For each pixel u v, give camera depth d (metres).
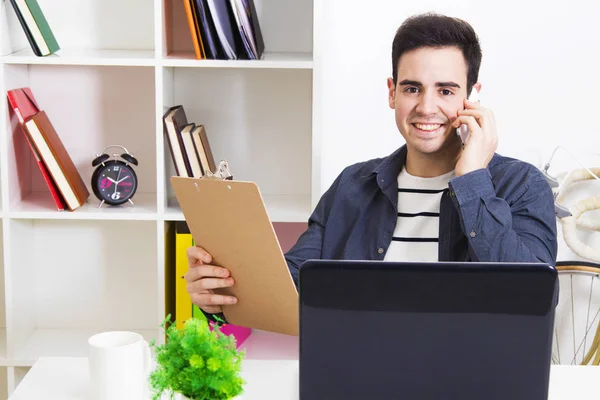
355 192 2.17
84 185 2.65
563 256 2.86
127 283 2.81
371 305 1.12
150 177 2.74
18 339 2.57
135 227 2.78
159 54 2.38
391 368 1.14
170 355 1.18
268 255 1.67
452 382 1.14
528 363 1.12
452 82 2.04
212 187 1.66
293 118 2.71
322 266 1.12
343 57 2.71
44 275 2.80
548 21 2.71
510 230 1.87
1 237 2.75
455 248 2.03
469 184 1.88
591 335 2.87
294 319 1.76
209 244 1.78
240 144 2.73
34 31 2.39
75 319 2.83
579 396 1.46
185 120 2.60
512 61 2.74
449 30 2.04
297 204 2.59
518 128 2.78
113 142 2.71
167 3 2.48
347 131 2.76
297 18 2.67
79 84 2.68
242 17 2.36
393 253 2.07
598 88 2.75
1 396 2.83
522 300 1.11
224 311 1.89
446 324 1.12
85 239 2.79
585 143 2.78
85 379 1.51
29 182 2.69
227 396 1.15
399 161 2.11
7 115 2.41
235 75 2.69
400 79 2.07
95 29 2.66
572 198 2.83
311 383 1.15
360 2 2.68
